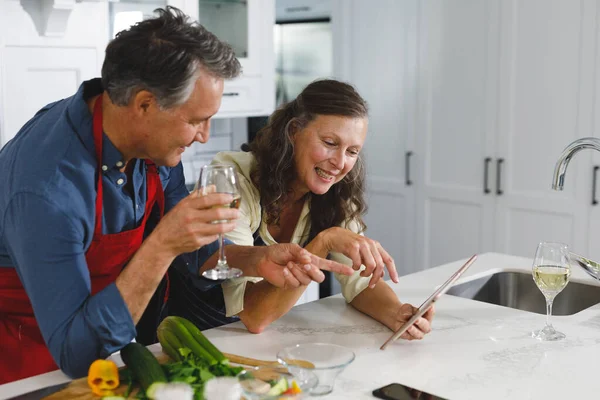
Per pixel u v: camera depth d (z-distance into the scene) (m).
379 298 1.73
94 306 1.30
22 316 1.51
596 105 3.28
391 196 4.20
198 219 1.29
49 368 1.55
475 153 3.76
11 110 2.50
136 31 1.31
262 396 1.14
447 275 2.13
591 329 1.67
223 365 1.28
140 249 1.32
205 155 3.61
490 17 3.61
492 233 3.74
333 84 1.73
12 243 1.34
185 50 1.29
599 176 3.31
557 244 1.60
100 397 1.22
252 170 1.81
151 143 1.40
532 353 1.51
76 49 2.64
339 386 1.33
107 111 1.40
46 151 1.36
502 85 3.60
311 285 3.26
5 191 1.37
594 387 1.33
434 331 1.65
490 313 1.79
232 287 1.67
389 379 1.37
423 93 3.94
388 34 4.04
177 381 1.19
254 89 3.41
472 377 1.38
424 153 3.98
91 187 1.40
